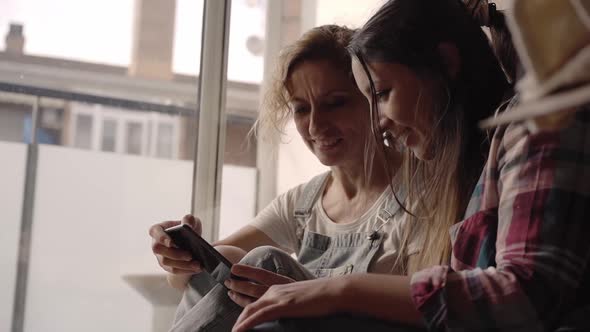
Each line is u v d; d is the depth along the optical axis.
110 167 1.96
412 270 1.22
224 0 1.96
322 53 1.47
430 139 1.04
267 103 1.68
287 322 0.81
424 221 1.22
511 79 0.99
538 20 0.47
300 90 1.49
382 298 0.79
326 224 1.49
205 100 1.95
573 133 0.76
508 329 0.74
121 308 1.92
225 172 1.99
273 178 2.02
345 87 1.44
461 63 1.00
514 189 0.79
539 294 0.73
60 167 1.92
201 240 1.07
